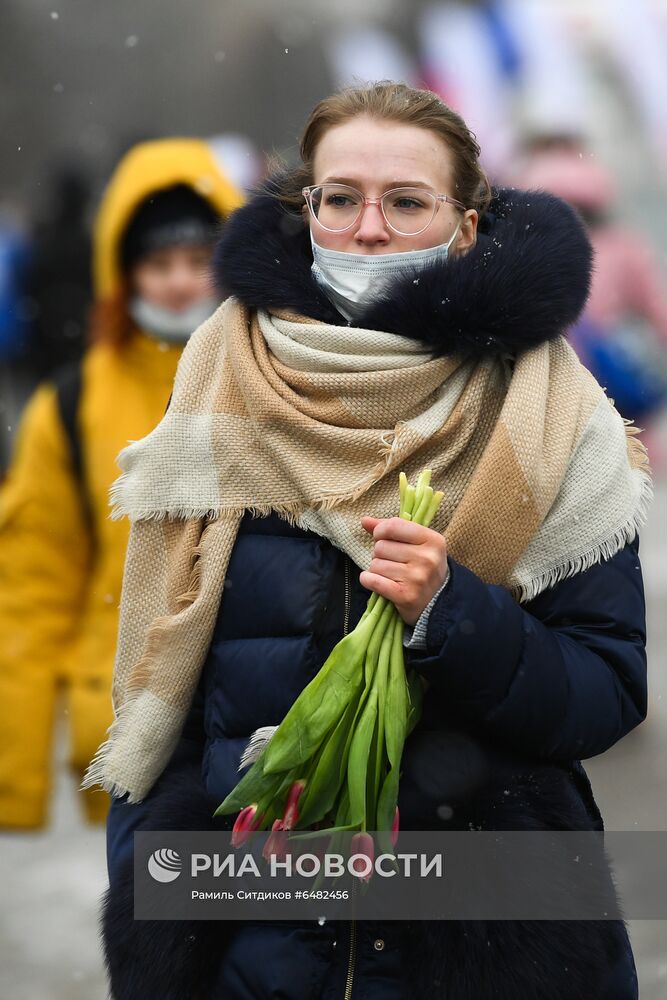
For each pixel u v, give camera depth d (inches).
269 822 283.6
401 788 289.3
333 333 301.4
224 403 309.6
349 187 307.7
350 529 294.0
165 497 308.2
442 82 1424.7
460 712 288.2
